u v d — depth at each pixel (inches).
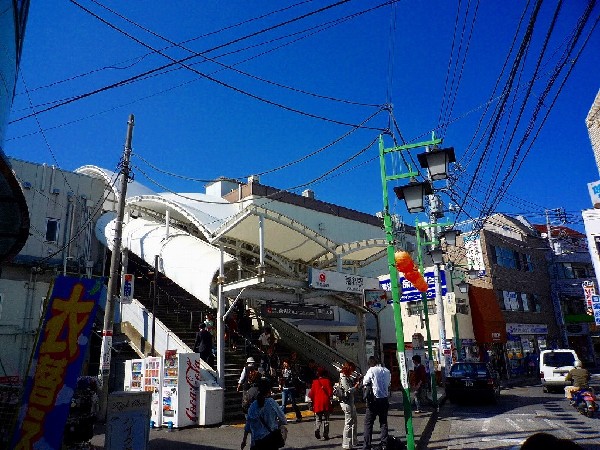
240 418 527.8
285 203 1034.7
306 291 634.2
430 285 1072.8
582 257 1700.3
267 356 650.8
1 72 226.8
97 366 733.9
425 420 545.0
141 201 844.6
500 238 1470.2
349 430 382.0
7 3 227.8
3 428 216.5
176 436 429.4
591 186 547.2
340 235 1148.5
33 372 218.5
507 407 657.0
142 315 668.7
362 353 728.3
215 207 913.5
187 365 488.1
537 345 1489.9
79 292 233.5
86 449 284.4
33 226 839.7
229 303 738.8
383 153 428.8
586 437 399.5
